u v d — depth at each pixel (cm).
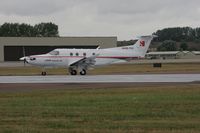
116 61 12594
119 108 4334
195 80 8631
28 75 11425
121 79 9106
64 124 3353
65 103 4809
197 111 4081
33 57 12112
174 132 2998
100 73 12469
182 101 4888
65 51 12106
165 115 3838
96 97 5453
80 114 3916
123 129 3120
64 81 8650
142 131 3041
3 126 3269
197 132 2991
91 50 12331
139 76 10188
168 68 16075
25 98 5466
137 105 4569
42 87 7281
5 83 8194
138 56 12850
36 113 3994
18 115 3878
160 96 5469
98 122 3453
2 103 4856
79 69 11994
